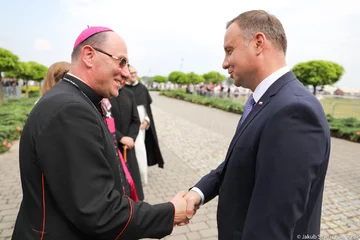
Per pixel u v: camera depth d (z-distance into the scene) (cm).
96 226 98
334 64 1625
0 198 371
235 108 1480
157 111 1541
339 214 338
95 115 111
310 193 113
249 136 115
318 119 99
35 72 2291
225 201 127
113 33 127
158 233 118
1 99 1581
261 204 101
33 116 106
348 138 790
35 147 102
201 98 2127
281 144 99
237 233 121
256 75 122
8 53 1463
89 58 122
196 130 953
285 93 110
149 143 435
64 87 118
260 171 103
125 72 130
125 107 329
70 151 98
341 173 491
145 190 412
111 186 108
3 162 532
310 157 96
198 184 162
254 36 118
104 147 116
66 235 108
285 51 125
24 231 113
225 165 131
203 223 315
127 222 106
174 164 550
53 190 99
